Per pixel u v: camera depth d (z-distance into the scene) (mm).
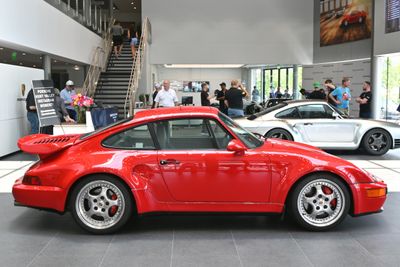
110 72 19484
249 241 4219
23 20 11062
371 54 17500
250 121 9727
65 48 14656
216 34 22516
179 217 5016
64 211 4344
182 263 3678
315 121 9664
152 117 4504
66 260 3764
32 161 9180
